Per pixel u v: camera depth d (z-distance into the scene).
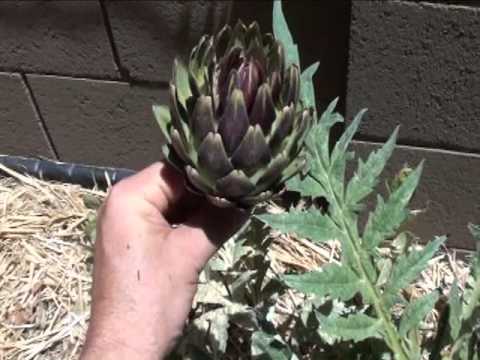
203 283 0.53
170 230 0.39
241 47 0.35
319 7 0.60
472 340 0.44
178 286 0.39
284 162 0.34
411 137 0.60
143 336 0.38
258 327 0.50
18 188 0.73
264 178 0.35
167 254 0.38
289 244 0.64
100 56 0.66
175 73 0.35
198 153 0.34
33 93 0.70
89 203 0.64
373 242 0.42
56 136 0.73
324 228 0.42
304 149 0.42
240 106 0.33
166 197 0.39
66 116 0.71
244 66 0.34
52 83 0.69
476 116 0.57
